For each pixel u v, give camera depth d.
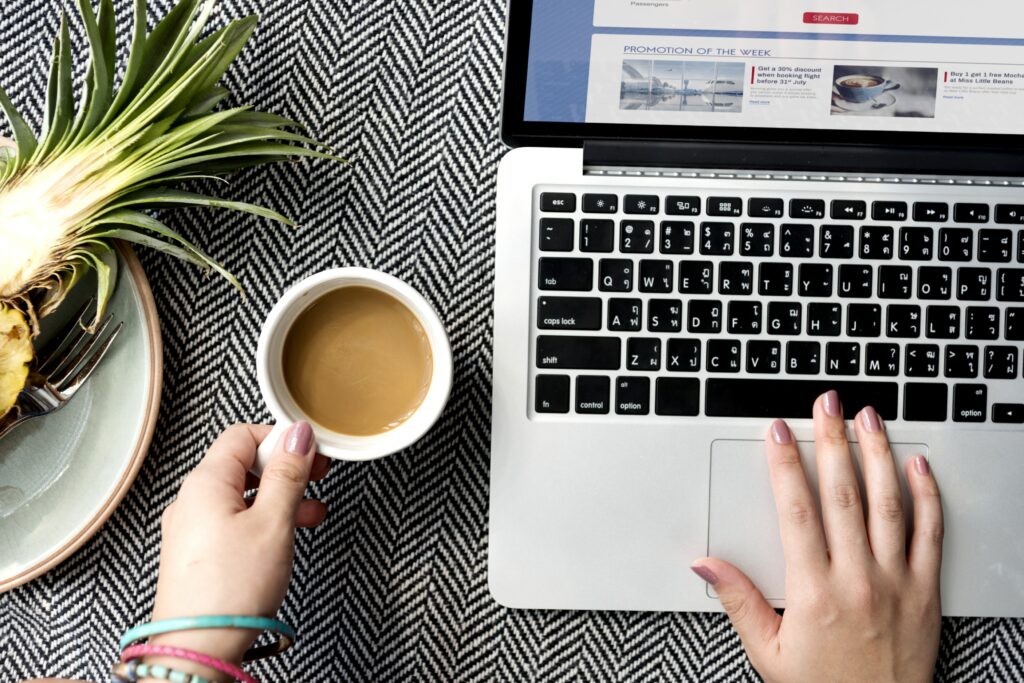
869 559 0.51
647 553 0.51
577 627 0.55
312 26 0.56
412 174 0.56
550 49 0.49
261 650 0.48
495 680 0.55
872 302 0.51
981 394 0.51
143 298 0.51
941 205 0.51
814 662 0.51
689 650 0.55
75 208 0.49
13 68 0.56
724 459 0.51
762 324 0.50
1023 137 0.49
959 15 0.48
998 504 0.51
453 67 0.56
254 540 0.45
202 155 0.52
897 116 0.49
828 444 0.51
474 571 0.55
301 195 0.55
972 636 0.55
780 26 0.49
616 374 0.50
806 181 0.51
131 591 0.55
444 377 0.47
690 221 0.50
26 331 0.48
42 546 0.52
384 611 0.55
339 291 0.49
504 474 0.51
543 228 0.50
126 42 0.56
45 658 0.55
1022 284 0.51
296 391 0.49
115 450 0.52
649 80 0.49
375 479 0.55
